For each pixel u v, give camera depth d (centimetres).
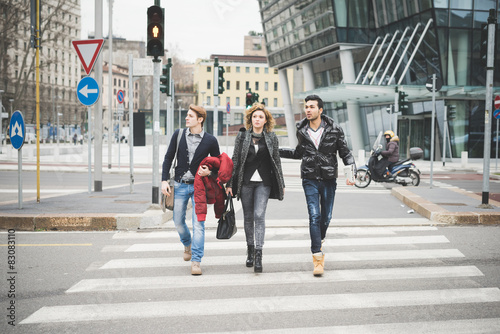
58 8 4672
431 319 378
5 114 3641
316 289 455
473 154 3288
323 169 513
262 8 4744
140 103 11112
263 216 521
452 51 3139
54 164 2470
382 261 566
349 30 3634
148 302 413
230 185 523
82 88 1018
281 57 4606
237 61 10562
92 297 424
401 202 1141
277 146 521
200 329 353
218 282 476
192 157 525
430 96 3175
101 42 1000
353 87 3011
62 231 746
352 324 366
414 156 1504
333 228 793
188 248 558
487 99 926
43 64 4619
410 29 3322
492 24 915
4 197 1088
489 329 359
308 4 3903
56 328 351
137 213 800
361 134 3994
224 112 10419
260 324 364
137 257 575
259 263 513
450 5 3088
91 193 1153
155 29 891
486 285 471
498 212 861
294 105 10225
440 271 522
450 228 795
